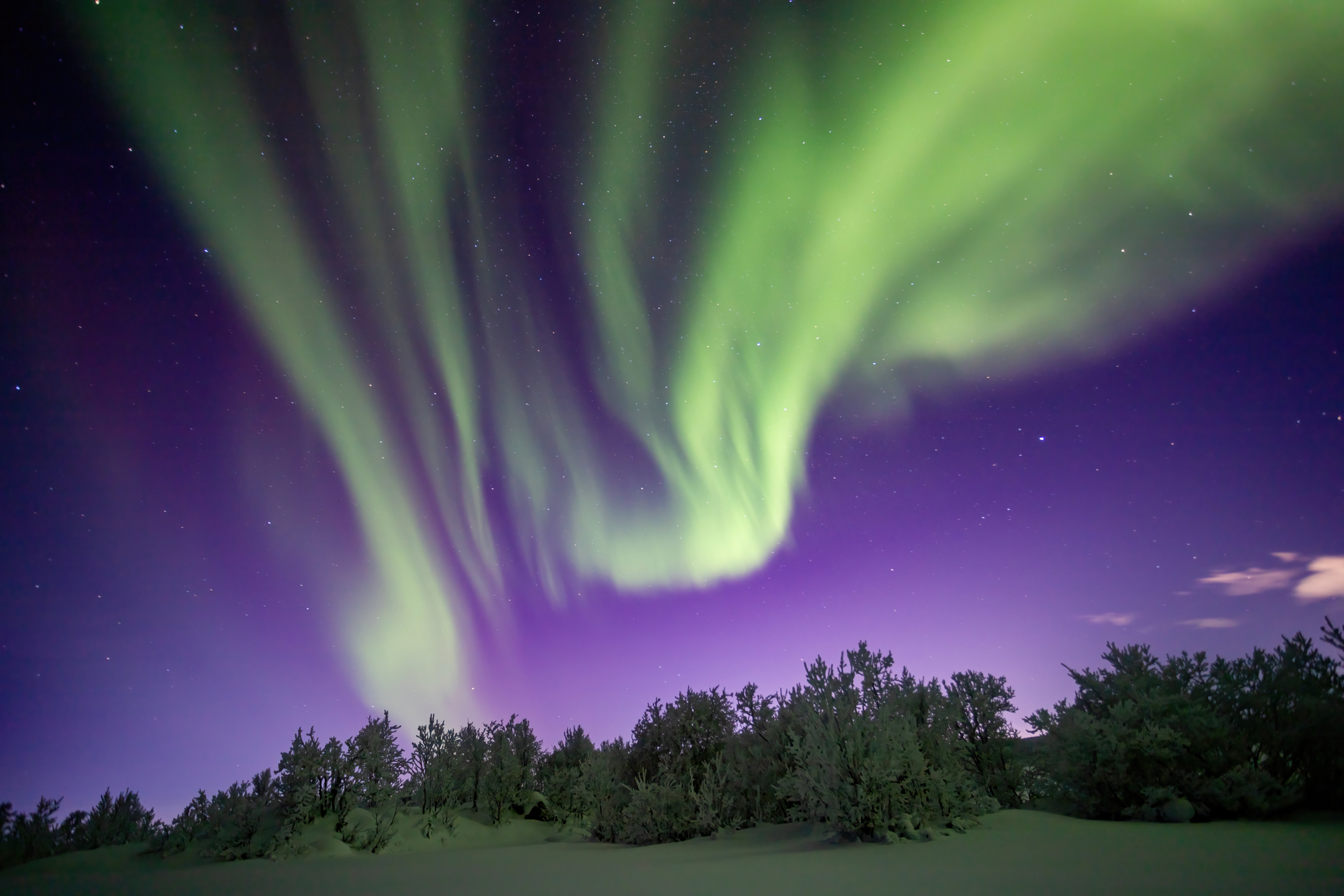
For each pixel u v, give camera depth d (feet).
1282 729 27.50
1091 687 32.65
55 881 25.21
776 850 23.00
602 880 17.94
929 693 33.68
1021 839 20.81
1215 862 15.12
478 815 43.16
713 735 42.22
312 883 21.44
